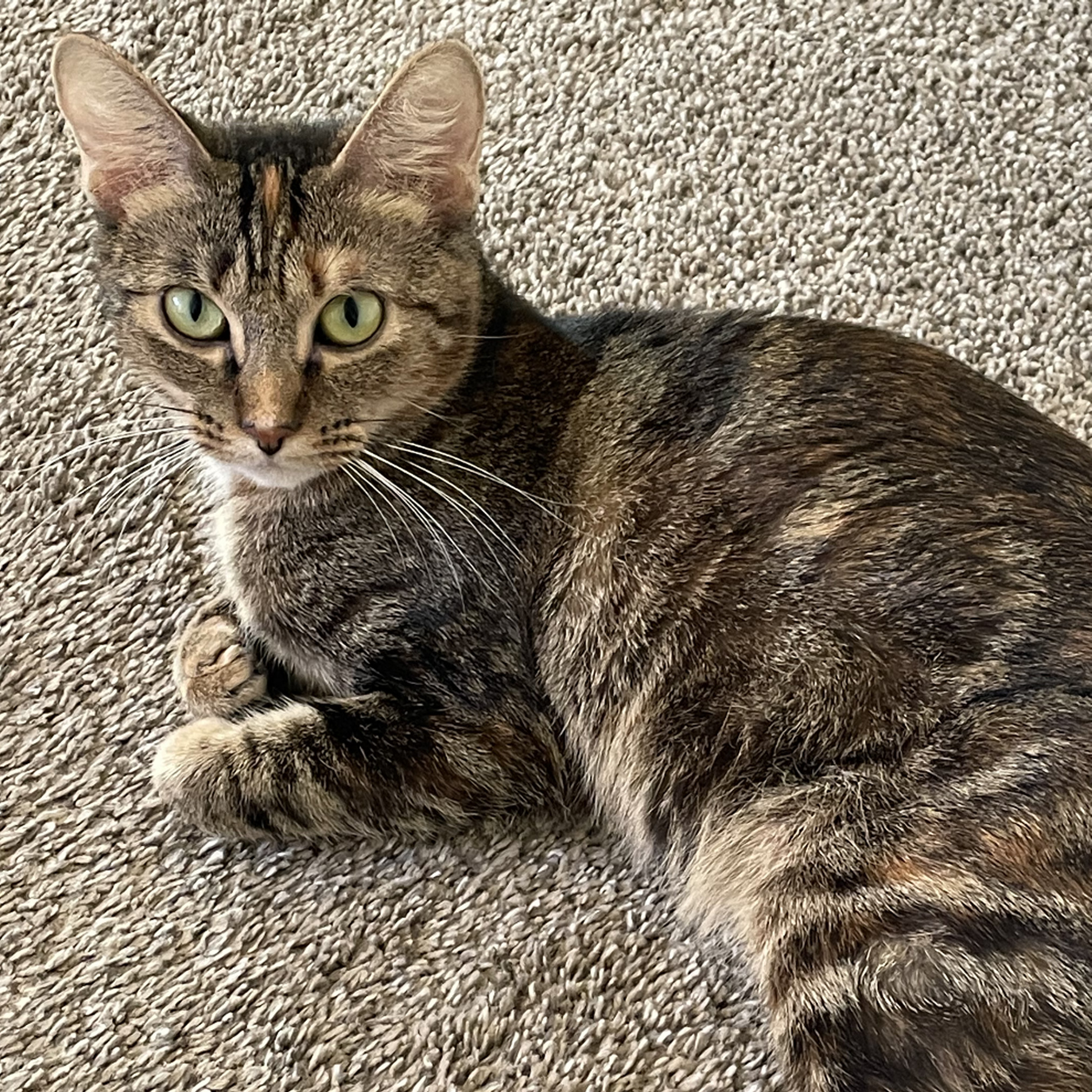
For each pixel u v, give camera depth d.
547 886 0.47
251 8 0.65
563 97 0.63
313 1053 0.44
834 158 0.61
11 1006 0.45
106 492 0.54
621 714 0.46
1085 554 0.42
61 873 0.47
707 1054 0.44
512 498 0.46
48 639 0.51
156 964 0.46
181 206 0.44
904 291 0.59
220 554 0.50
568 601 0.46
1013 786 0.40
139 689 0.51
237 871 0.47
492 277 0.49
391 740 0.46
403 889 0.47
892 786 0.41
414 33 0.65
